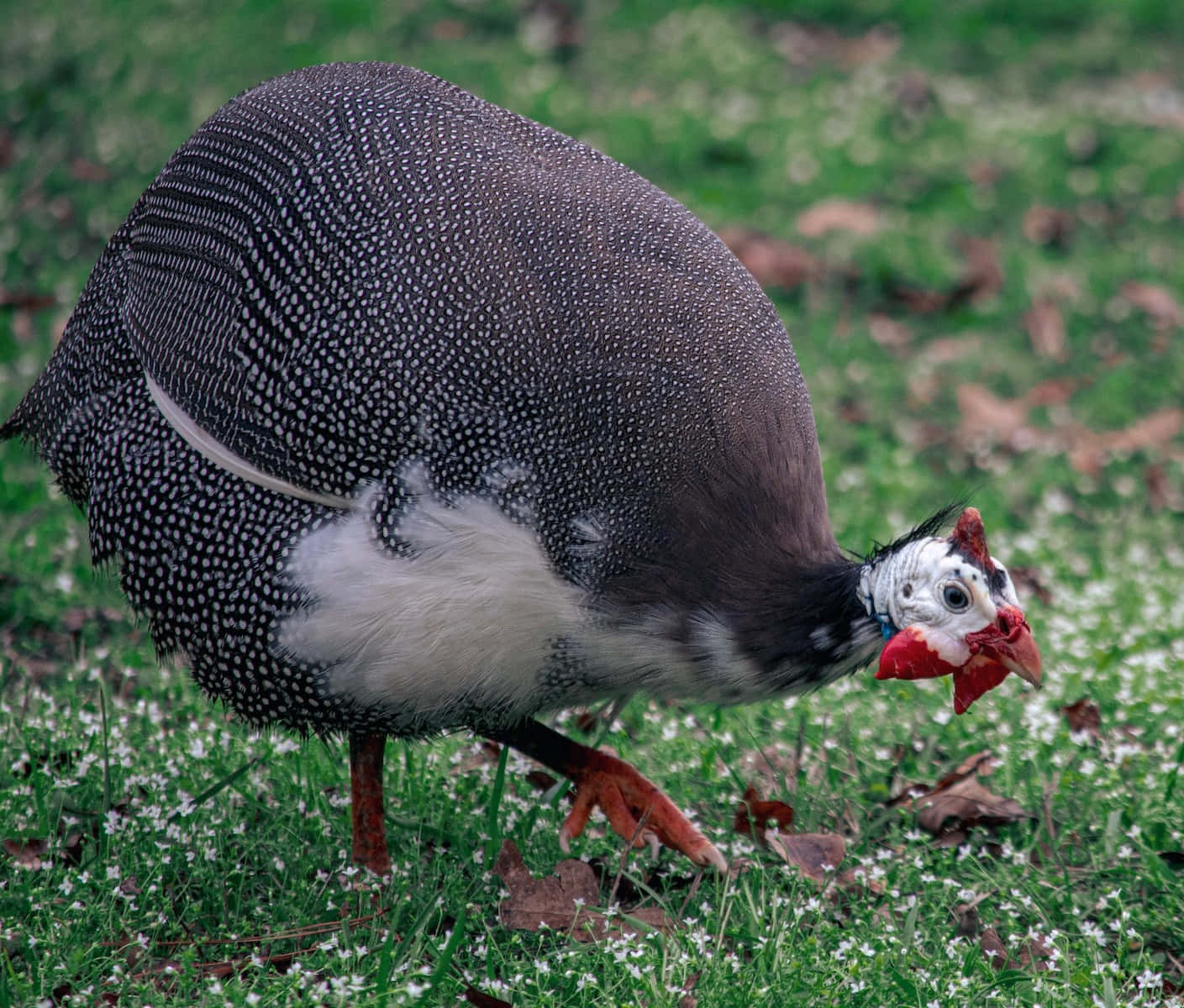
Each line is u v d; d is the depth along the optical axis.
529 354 5.71
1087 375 11.76
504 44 15.95
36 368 10.84
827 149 14.20
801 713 7.31
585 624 5.69
